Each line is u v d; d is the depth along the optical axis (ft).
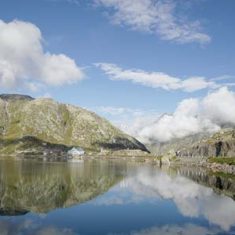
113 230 273.13
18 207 358.64
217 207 368.07
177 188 527.40
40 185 533.55
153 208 362.12
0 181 558.15
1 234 256.52
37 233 261.44
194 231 270.67
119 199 419.74
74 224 291.17
